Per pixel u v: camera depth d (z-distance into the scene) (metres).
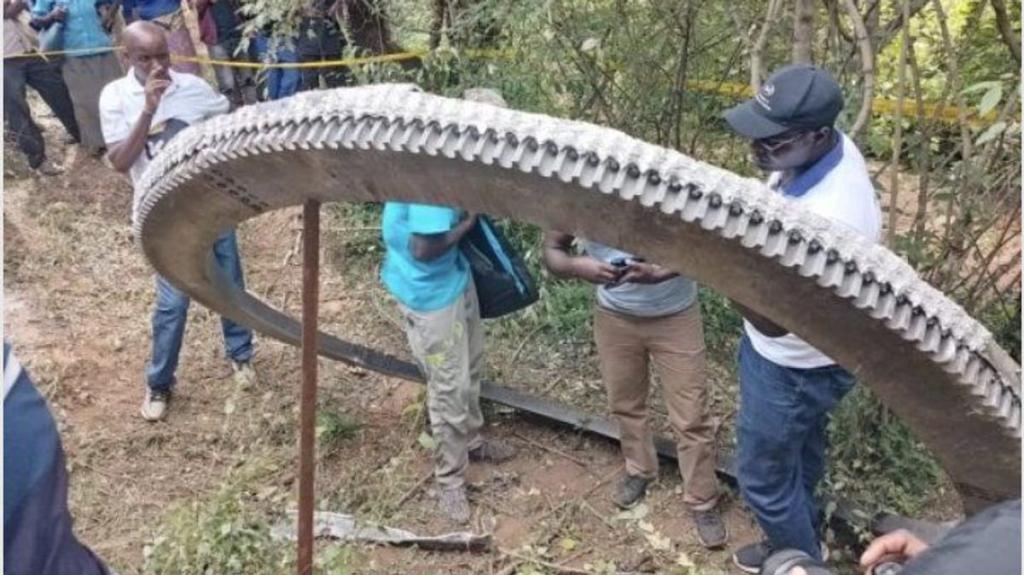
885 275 1.79
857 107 3.82
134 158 4.13
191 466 4.29
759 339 3.10
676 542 3.90
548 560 3.82
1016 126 3.88
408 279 3.68
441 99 1.94
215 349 5.02
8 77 6.39
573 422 4.43
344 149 2.03
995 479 1.99
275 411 4.58
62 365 4.82
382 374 4.56
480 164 1.89
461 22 4.98
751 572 3.74
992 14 4.27
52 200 6.32
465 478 4.15
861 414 3.96
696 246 1.82
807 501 3.46
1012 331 4.22
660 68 4.90
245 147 2.21
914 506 3.95
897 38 4.32
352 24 5.94
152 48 4.05
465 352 3.83
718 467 4.16
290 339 4.15
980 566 1.00
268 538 3.53
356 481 4.18
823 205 2.84
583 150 1.81
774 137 2.83
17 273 5.53
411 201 2.13
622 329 3.73
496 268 3.87
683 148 5.11
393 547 3.85
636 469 4.03
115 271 5.66
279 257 5.87
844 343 1.87
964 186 3.91
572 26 4.86
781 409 3.12
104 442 4.38
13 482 1.49
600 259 3.56
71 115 6.89
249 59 6.87
